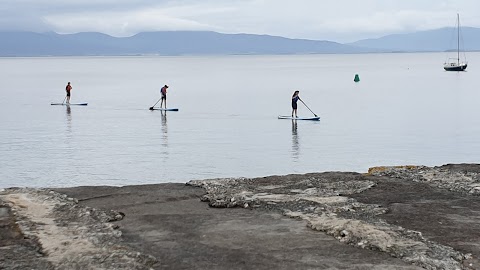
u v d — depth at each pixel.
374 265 6.46
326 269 6.35
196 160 26.48
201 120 42.47
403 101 56.81
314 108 50.50
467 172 11.74
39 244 7.05
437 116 43.19
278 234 7.67
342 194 10.05
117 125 39.66
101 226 7.90
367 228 7.60
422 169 12.23
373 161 26.14
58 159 26.55
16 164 25.34
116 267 6.27
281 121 41.50
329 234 7.61
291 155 27.73
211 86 86.62
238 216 8.66
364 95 65.88
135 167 24.84
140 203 9.63
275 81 100.56
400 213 8.73
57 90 78.19
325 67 194.38
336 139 32.69
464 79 100.31
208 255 6.85
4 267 6.26
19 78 119.06
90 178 22.73
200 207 9.33
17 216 8.20
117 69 190.62
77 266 6.29
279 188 10.57
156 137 33.88
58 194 9.70
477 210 8.88
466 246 7.16
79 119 43.25
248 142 31.92
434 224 8.12
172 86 87.31
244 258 6.73
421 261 6.52
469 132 34.72
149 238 7.58
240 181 11.32
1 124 40.03
